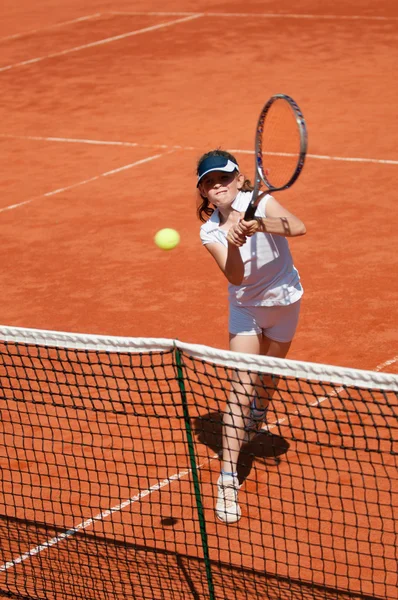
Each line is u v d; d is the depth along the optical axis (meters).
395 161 27.92
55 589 10.90
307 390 14.73
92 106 37.50
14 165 30.62
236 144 30.95
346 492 12.14
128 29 52.91
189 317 18.56
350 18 50.50
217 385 15.22
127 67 43.94
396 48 43.09
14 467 13.48
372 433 13.42
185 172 28.61
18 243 23.67
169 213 25.08
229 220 11.98
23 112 37.47
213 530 11.77
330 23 49.66
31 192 27.75
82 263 22.05
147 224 24.38
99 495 11.62
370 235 22.36
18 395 15.44
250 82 39.28
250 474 12.78
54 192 27.58
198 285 20.19
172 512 12.16
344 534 10.83
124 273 21.22
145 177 28.41
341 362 16.16
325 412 14.06
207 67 42.56
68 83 41.78
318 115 33.41
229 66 42.44
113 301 19.67
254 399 12.92
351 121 32.38
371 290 19.19
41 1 64.88
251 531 11.03
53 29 54.75
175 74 41.75
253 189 12.13
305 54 43.47
